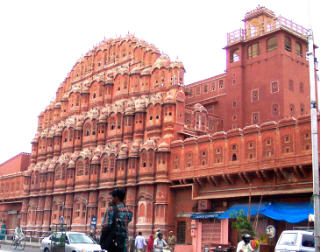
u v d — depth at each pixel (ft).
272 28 156.56
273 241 105.29
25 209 201.36
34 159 212.23
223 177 121.39
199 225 124.26
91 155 169.07
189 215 132.05
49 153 200.54
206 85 176.76
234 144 120.98
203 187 129.80
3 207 227.40
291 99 149.89
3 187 230.89
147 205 139.54
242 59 163.94
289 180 108.17
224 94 166.91
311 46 63.26
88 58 213.25
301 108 152.97
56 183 182.70
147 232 136.87
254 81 158.20
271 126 112.78
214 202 125.49
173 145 140.46
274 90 150.92
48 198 186.09
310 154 102.99
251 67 160.56
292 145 107.34
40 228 186.70
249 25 172.35
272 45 156.04
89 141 176.45
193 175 130.72
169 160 140.46
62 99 209.05
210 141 128.06
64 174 180.34
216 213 119.65
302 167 103.91
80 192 167.22
